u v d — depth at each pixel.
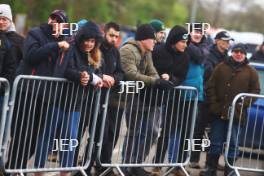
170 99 19.47
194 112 19.84
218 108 20.58
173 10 125.19
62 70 17.42
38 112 17.45
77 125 17.94
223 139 20.69
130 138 19.02
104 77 17.98
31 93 17.19
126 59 18.78
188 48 20.42
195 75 20.55
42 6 49.66
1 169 17.05
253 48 39.19
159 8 121.69
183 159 19.97
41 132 17.58
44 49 17.14
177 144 19.80
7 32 18.20
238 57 20.64
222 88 20.61
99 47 18.20
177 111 19.64
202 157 25.23
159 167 20.12
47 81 17.33
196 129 21.53
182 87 19.58
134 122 19.00
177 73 19.59
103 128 18.31
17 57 18.28
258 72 23.52
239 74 20.62
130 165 19.03
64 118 17.73
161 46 19.64
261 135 21.19
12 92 16.83
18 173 17.47
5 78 17.53
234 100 19.81
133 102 18.91
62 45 17.16
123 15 96.62
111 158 18.89
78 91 17.73
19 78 16.88
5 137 16.88
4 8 17.88
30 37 17.44
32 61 17.31
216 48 22.50
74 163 18.14
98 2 69.69
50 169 17.64
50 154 17.80
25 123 17.31
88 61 17.81
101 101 18.22
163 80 18.89
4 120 16.80
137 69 18.92
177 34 19.41
